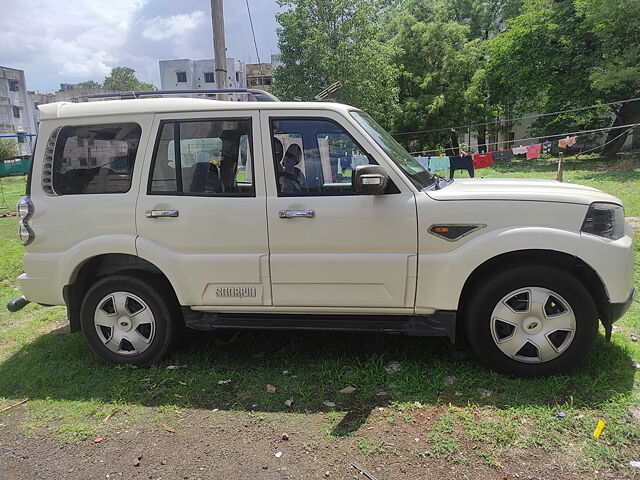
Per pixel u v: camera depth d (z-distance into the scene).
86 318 3.81
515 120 31.94
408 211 3.24
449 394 3.20
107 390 3.48
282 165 3.47
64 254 3.71
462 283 3.21
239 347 4.10
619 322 4.25
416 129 29.61
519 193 3.21
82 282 3.88
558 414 2.89
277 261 3.42
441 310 3.32
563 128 27.50
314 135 3.46
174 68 56.12
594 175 17.80
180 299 3.60
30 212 3.74
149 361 3.78
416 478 2.44
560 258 3.26
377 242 3.29
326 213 3.33
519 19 26.34
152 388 3.49
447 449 2.64
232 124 3.53
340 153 3.42
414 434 2.79
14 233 11.54
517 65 26.56
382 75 21.41
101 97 4.16
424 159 15.25
